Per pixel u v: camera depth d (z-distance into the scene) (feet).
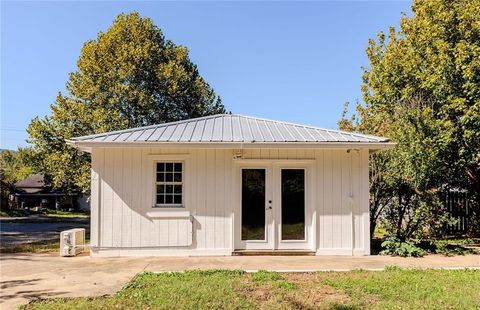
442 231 45.16
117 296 20.61
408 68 46.39
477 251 35.60
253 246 33.91
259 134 34.76
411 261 31.09
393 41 58.70
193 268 28.12
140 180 33.45
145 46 74.28
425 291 21.43
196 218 33.58
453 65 41.01
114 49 74.23
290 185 34.45
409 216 35.78
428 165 35.70
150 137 33.09
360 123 50.06
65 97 75.10
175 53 80.64
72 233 34.14
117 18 76.38
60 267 28.86
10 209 126.11
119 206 33.19
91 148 33.09
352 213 33.96
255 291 21.54
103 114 70.95
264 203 34.24
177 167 34.22
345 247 33.76
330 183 34.17
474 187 49.11
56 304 19.39
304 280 24.22
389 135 41.04
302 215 34.30
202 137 33.24
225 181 33.88
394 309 18.43
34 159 86.74
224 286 22.17
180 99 79.87
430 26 44.50
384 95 53.52
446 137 38.86
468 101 40.91
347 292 21.31
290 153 34.24
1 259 32.50
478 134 40.01
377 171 37.73
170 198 33.96
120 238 33.06
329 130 36.68
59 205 149.89
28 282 24.26
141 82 75.82
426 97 44.50
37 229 69.15
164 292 21.04
